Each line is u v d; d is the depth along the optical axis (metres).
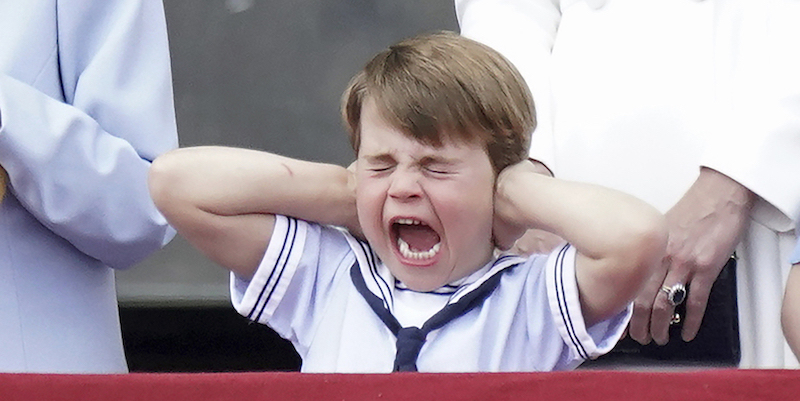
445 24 15.17
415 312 5.90
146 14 6.62
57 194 5.96
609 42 7.48
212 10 15.25
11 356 6.00
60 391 4.03
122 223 6.22
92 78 6.35
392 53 5.93
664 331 7.06
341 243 6.23
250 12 15.26
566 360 5.87
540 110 7.40
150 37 6.62
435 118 5.57
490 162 5.82
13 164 5.84
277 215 6.05
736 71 7.30
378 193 5.73
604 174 7.21
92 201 6.07
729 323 7.06
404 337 5.75
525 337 5.89
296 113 15.29
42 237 6.26
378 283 5.97
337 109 15.29
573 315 5.68
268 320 6.08
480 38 7.86
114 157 6.16
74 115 6.05
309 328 6.07
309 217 6.09
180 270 14.04
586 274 5.68
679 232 7.02
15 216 6.18
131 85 6.48
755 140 7.04
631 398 4.01
